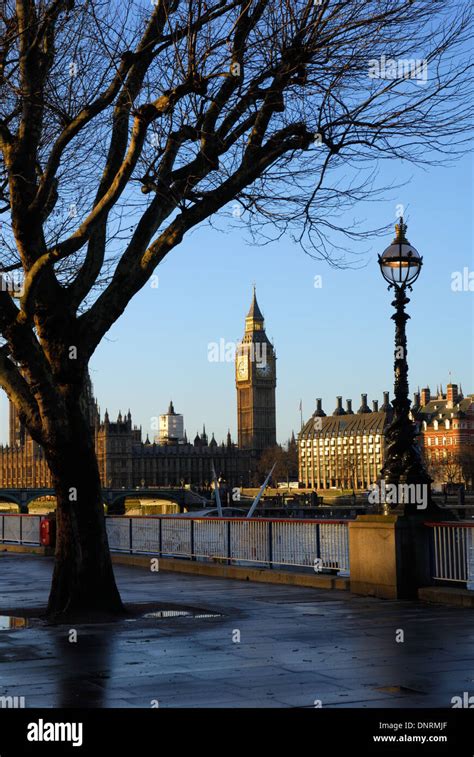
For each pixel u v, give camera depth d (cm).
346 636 1507
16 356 1684
